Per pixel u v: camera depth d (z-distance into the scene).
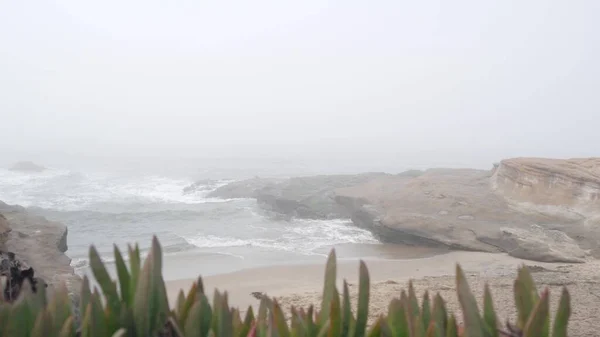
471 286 11.26
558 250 16.23
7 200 33.62
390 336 2.07
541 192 20.62
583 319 7.85
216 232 22.88
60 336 1.88
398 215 20.95
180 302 2.44
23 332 1.95
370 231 22.41
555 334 1.89
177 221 25.64
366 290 2.26
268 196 29.14
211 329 2.02
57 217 26.30
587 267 14.56
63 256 11.20
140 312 2.07
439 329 2.04
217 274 14.70
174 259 17.14
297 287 12.81
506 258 16.75
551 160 22.33
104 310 2.10
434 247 19.34
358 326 2.23
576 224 18.38
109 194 36.84
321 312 2.29
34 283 5.01
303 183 30.42
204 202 31.83
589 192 19.09
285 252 18.61
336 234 22.19
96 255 2.20
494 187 23.62
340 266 15.86
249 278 14.09
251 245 19.98
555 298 9.61
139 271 2.29
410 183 26.53
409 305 2.04
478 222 19.77
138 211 28.11
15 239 11.98
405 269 15.28
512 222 19.33
